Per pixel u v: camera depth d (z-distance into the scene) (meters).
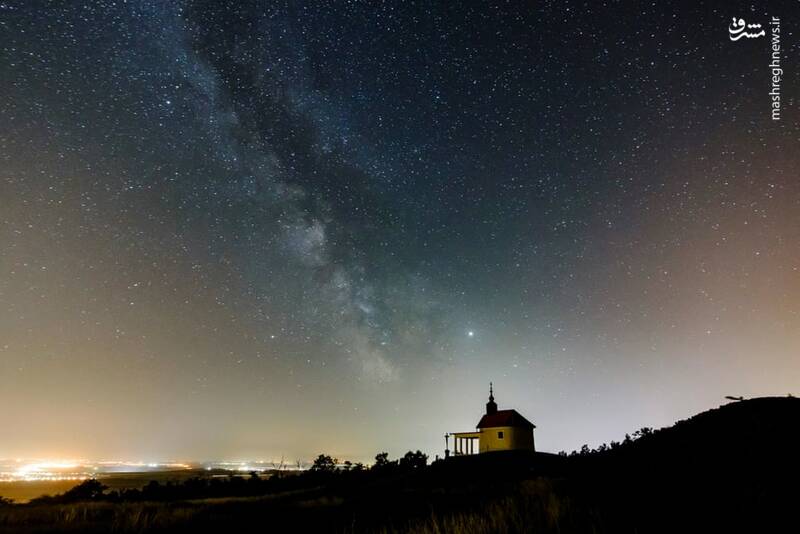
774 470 9.50
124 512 14.70
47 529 12.30
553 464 26.16
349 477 34.97
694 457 12.83
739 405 21.20
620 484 10.04
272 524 12.54
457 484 21.44
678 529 6.08
